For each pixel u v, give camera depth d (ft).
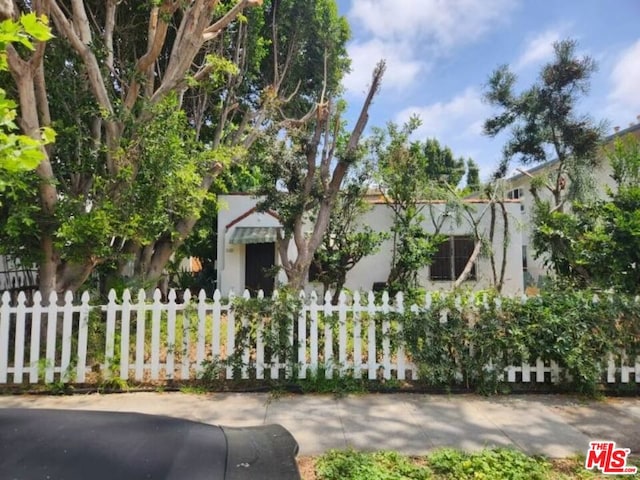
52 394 16.93
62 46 23.80
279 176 26.66
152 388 17.51
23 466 4.75
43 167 19.33
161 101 23.22
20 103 19.43
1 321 17.21
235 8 26.12
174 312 17.98
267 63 43.98
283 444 6.48
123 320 17.66
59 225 19.84
